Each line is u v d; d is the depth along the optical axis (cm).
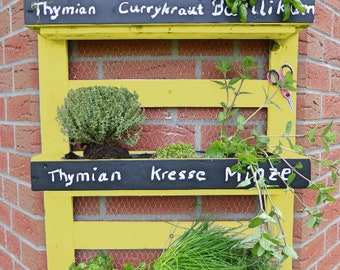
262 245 75
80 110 85
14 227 109
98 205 98
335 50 111
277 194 93
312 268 105
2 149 112
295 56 95
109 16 84
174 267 83
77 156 92
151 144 97
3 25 107
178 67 97
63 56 94
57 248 97
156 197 98
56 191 89
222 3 84
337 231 116
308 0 85
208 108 97
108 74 97
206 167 86
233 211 99
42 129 95
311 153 103
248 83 96
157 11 84
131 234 97
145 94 95
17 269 109
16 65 103
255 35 89
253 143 98
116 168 85
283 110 96
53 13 84
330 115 110
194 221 98
